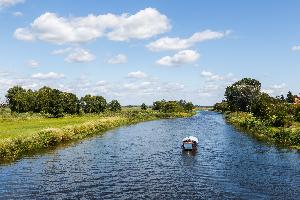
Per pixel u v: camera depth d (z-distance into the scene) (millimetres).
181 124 133875
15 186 39375
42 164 51750
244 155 58812
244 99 174250
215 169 48125
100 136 89500
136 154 61562
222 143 74812
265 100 109312
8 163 52094
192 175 44719
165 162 53875
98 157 58188
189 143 65625
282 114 88875
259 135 85750
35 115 137750
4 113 146625
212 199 34469
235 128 111125
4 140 59562
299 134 68250
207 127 117938
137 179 42750
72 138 82062
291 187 38312
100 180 42250
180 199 34531
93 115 160750
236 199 34406
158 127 118875
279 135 74312
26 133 72688
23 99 164875
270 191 36938
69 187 39031
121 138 85562
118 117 145375
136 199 34594
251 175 44125
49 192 37062
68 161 54281
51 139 72438
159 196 35562
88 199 34656
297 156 56531
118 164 52312
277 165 49906
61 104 143250
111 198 34938
